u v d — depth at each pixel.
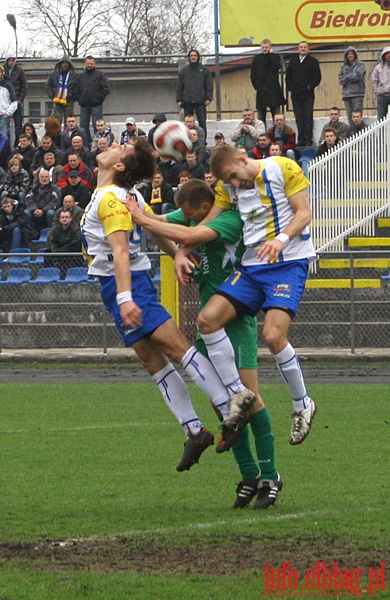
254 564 11.95
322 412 25.66
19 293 43.50
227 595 10.76
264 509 15.07
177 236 14.33
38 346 42.06
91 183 47.34
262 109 52.56
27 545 12.95
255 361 14.95
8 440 21.88
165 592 10.87
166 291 38.00
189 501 15.78
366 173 44.22
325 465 18.75
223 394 14.27
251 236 14.47
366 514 14.61
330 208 44.12
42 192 47.53
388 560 12.09
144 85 70.31
